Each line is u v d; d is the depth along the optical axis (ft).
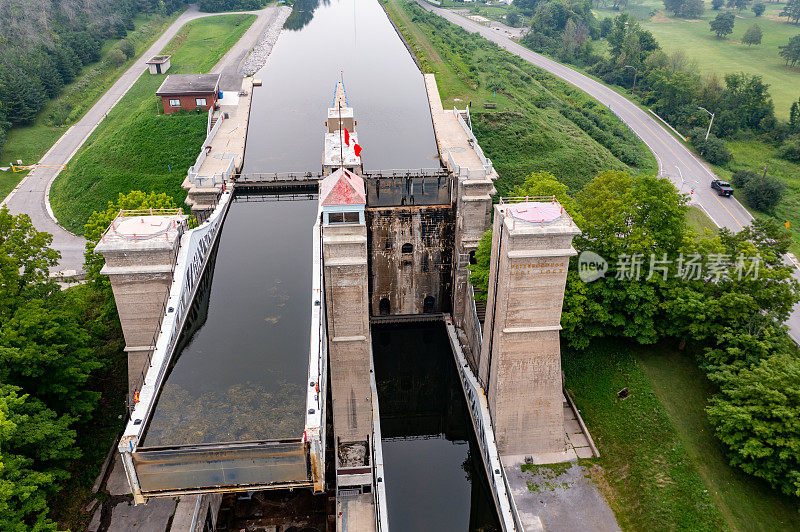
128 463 120.26
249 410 134.00
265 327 161.58
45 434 144.15
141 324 168.96
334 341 186.80
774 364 170.60
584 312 205.87
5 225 180.86
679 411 189.98
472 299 235.40
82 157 330.54
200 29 565.12
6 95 378.53
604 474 184.75
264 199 234.17
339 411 194.39
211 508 164.45
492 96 381.19
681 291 199.82
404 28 537.24
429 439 225.15
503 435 189.26
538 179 229.04
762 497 164.04
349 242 174.91
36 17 474.08
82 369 165.99
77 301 180.14
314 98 375.25
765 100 435.12
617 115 443.32
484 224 242.58
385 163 291.79
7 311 167.53
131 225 165.89
